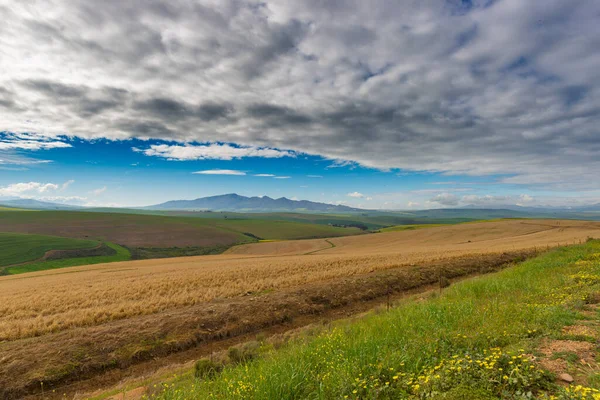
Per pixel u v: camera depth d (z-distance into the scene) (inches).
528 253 1304.1
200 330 595.5
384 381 196.5
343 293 819.4
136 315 717.3
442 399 157.2
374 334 289.0
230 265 1630.2
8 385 420.2
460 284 590.6
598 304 302.2
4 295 1000.9
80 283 1186.0
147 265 2028.8
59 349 499.2
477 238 2878.9
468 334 243.9
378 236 3774.6
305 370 219.0
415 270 1042.1
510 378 162.7
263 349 416.5
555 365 183.3
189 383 284.2
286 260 1779.0
